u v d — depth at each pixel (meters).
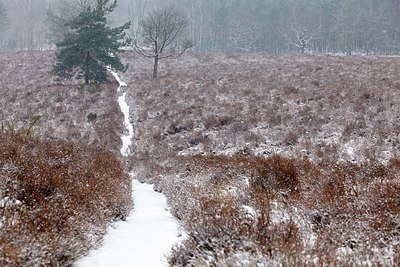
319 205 5.98
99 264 4.93
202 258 4.12
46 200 6.07
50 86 32.16
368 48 85.25
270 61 44.81
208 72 37.97
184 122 22.20
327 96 22.17
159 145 20.25
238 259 3.76
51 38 72.25
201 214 5.55
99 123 24.03
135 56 49.88
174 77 35.50
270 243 4.28
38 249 3.96
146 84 33.81
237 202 6.94
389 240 4.48
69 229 5.05
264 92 25.78
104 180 9.34
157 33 38.81
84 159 12.06
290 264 3.50
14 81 34.97
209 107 24.06
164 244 5.99
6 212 4.79
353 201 6.05
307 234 5.09
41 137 18.05
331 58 44.06
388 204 5.67
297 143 16.64
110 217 7.54
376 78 26.19
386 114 17.34
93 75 34.88
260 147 17.09
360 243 4.38
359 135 15.79
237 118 21.27
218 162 12.28
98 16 34.06
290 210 5.95
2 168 6.95
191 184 9.45
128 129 24.36
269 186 8.38
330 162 11.16
